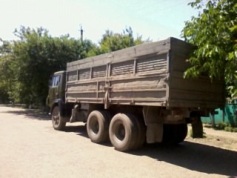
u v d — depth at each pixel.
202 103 7.67
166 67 6.93
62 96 12.71
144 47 7.68
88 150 8.41
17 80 24.28
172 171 6.40
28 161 6.86
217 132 13.41
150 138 7.86
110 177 5.79
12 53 24.92
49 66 22.94
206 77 7.75
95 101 9.82
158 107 7.98
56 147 8.67
